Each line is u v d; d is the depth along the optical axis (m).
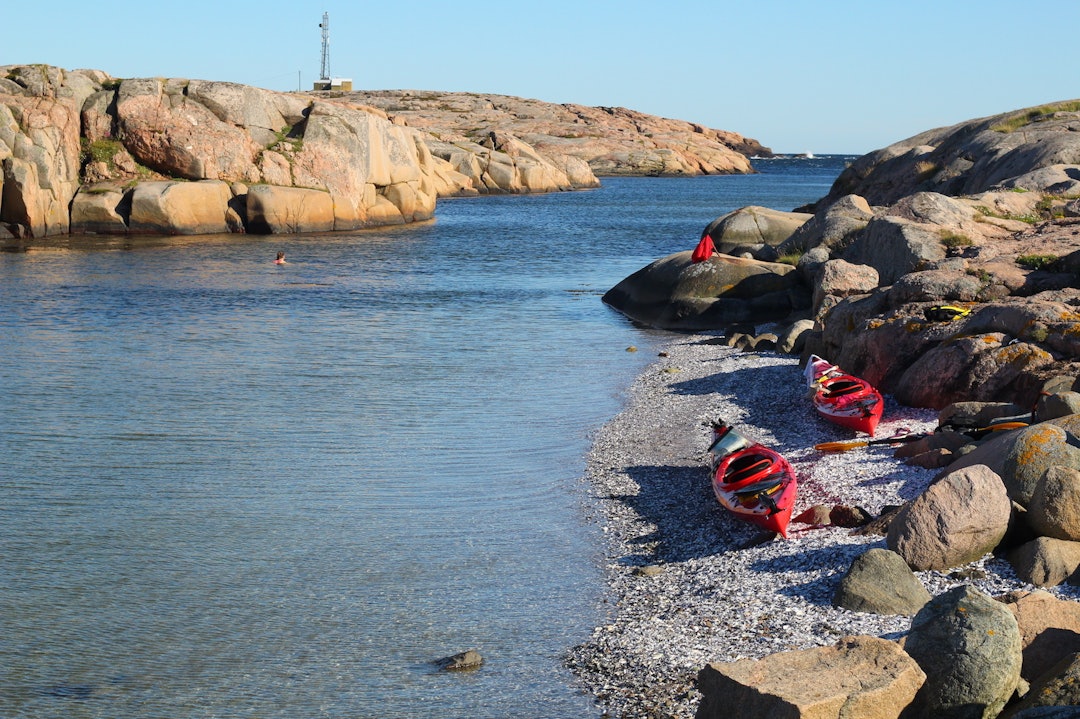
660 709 9.40
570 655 10.69
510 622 11.59
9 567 13.11
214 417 21.19
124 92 66.19
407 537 14.41
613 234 73.38
